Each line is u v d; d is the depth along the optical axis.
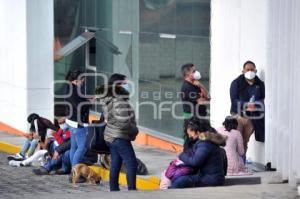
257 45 33.53
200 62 37.97
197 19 38.00
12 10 49.88
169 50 40.28
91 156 34.53
